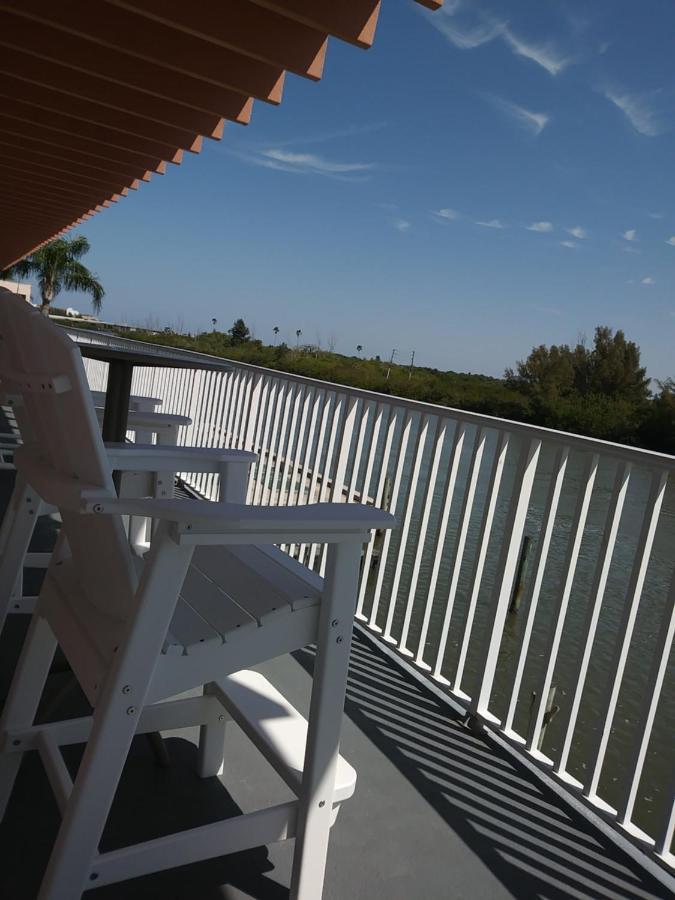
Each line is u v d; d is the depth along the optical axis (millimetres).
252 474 5105
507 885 1670
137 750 1963
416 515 11289
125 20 2713
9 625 2574
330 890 1562
